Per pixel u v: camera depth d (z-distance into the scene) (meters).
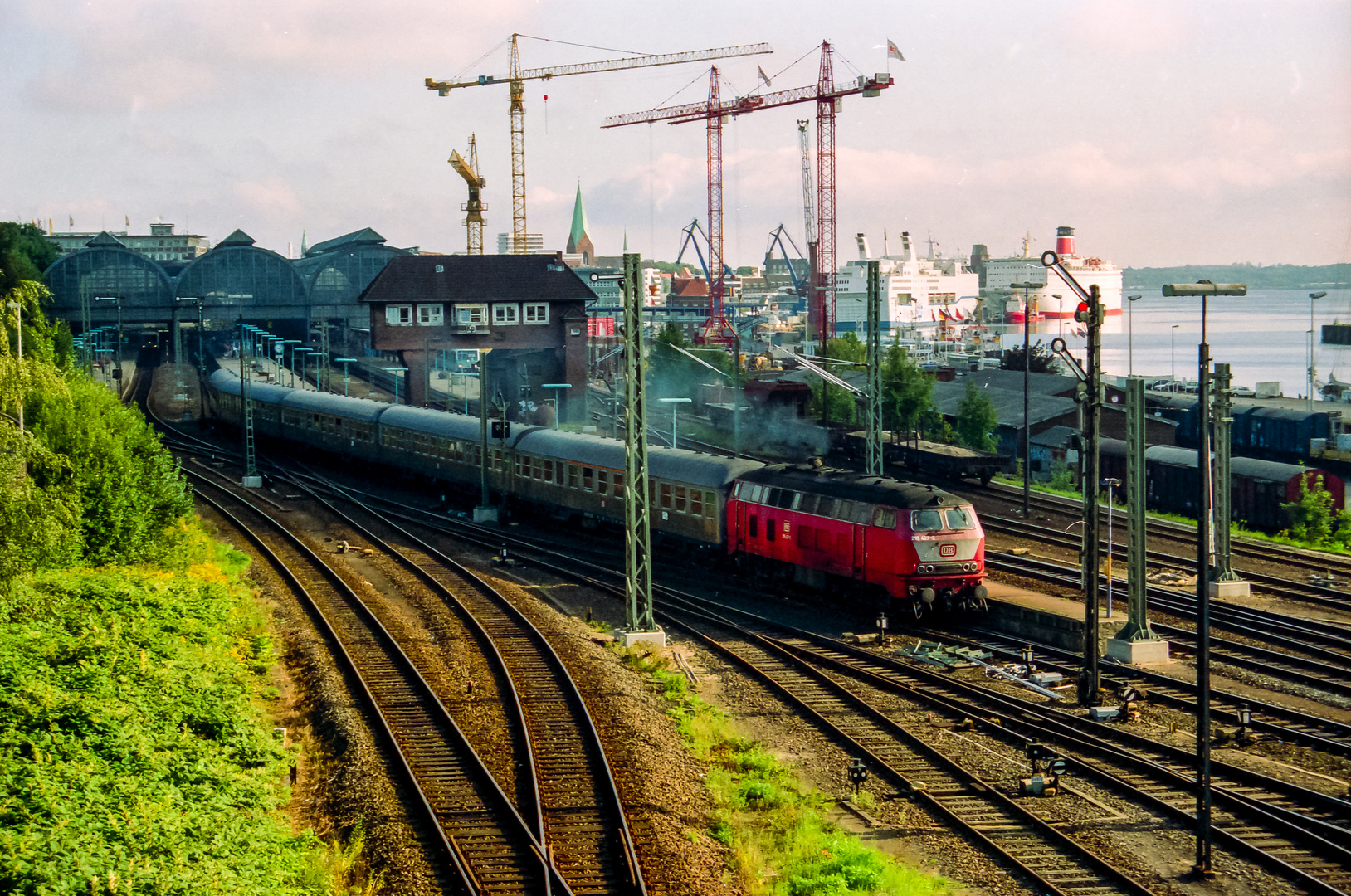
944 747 25.14
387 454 69.25
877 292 46.62
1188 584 41.59
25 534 24.88
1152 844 20.22
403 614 36.88
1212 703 28.33
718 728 26.36
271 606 37.78
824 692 29.48
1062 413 77.19
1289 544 53.84
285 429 81.81
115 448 37.94
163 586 33.41
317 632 34.44
